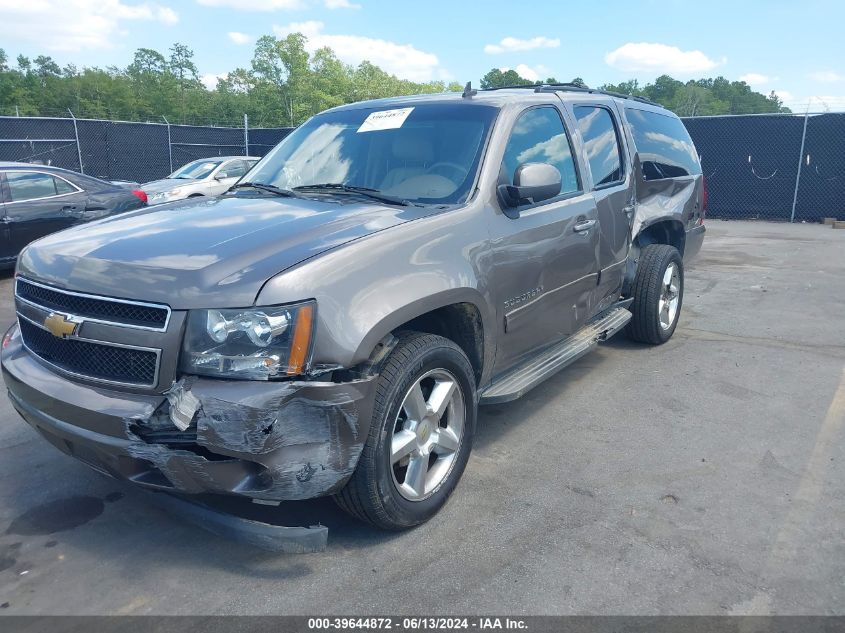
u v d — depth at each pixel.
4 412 4.51
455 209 3.35
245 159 15.80
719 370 5.29
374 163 3.84
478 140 3.71
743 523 3.14
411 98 4.33
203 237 2.91
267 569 2.83
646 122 5.83
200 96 80.06
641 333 5.73
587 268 4.39
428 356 2.95
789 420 4.34
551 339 4.14
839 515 3.21
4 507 3.33
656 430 4.20
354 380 2.63
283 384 2.46
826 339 6.09
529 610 2.56
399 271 2.88
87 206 9.41
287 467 2.53
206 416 2.42
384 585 2.72
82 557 2.92
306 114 62.53
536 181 3.50
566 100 4.60
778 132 15.48
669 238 6.16
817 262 10.04
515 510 3.27
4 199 8.62
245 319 2.47
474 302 3.25
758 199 15.99
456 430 3.29
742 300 7.65
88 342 2.69
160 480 2.65
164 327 2.52
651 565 2.83
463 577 2.76
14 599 2.64
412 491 3.03
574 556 2.90
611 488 3.48
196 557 2.92
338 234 2.90
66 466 3.75
